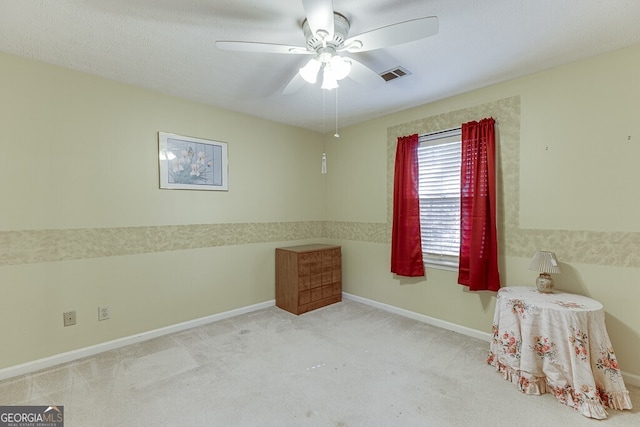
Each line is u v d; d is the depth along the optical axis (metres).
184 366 2.26
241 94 2.83
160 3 1.57
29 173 2.17
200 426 1.64
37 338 2.21
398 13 1.68
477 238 2.62
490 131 2.57
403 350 2.51
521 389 1.96
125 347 2.56
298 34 1.88
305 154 4.02
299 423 1.67
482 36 1.89
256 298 3.53
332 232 4.14
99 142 2.46
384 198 3.50
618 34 1.87
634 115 1.99
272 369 2.21
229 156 3.28
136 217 2.66
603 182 2.11
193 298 3.02
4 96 2.07
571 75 2.22
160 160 2.79
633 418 1.69
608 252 2.09
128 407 1.79
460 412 1.75
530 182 2.43
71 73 2.32
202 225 3.08
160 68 2.31
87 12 1.64
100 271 2.48
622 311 2.04
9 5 1.56
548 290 2.17
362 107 3.18
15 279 2.12
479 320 2.73
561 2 1.57
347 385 2.02
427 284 3.11
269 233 3.65
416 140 3.12
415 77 2.47
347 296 3.95
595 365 1.82
